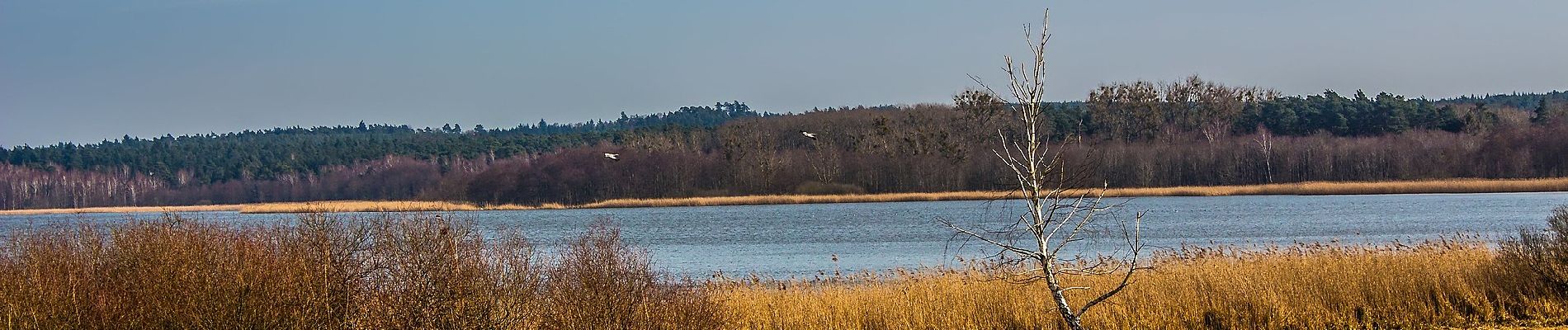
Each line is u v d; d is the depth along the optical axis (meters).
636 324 20.78
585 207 167.50
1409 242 56.84
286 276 19.59
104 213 168.75
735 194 177.88
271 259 20.03
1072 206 18.09
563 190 181.25
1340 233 75.44
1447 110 193.88
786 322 26.95
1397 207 112.12
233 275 19.55
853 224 103.75
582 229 101.44
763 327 26.55
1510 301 26.33
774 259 62.78
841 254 64.56
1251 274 29.38
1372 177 167.25
